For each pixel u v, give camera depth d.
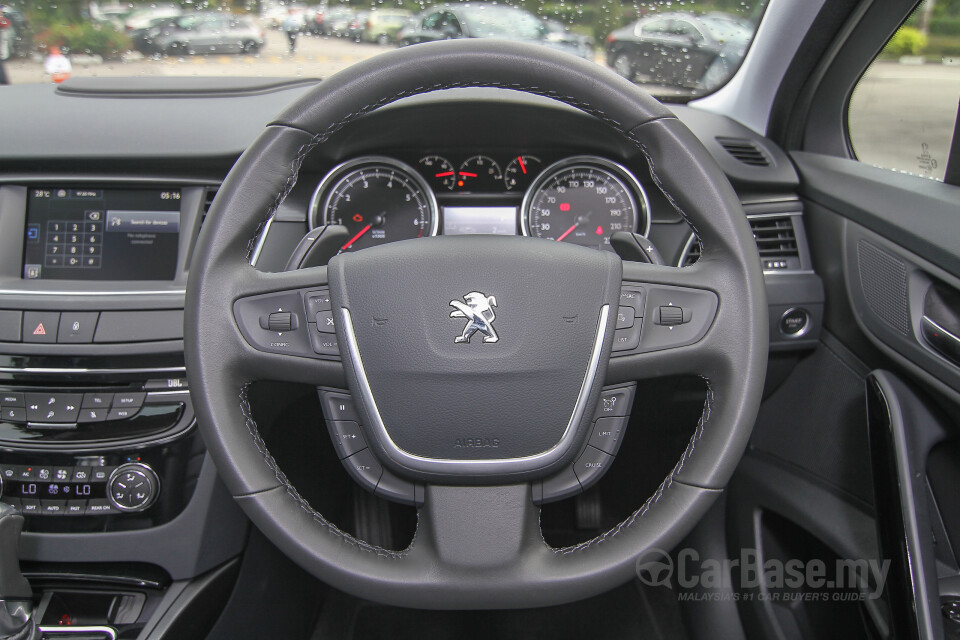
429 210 1.66
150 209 1.49
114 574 1.36
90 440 1.31
